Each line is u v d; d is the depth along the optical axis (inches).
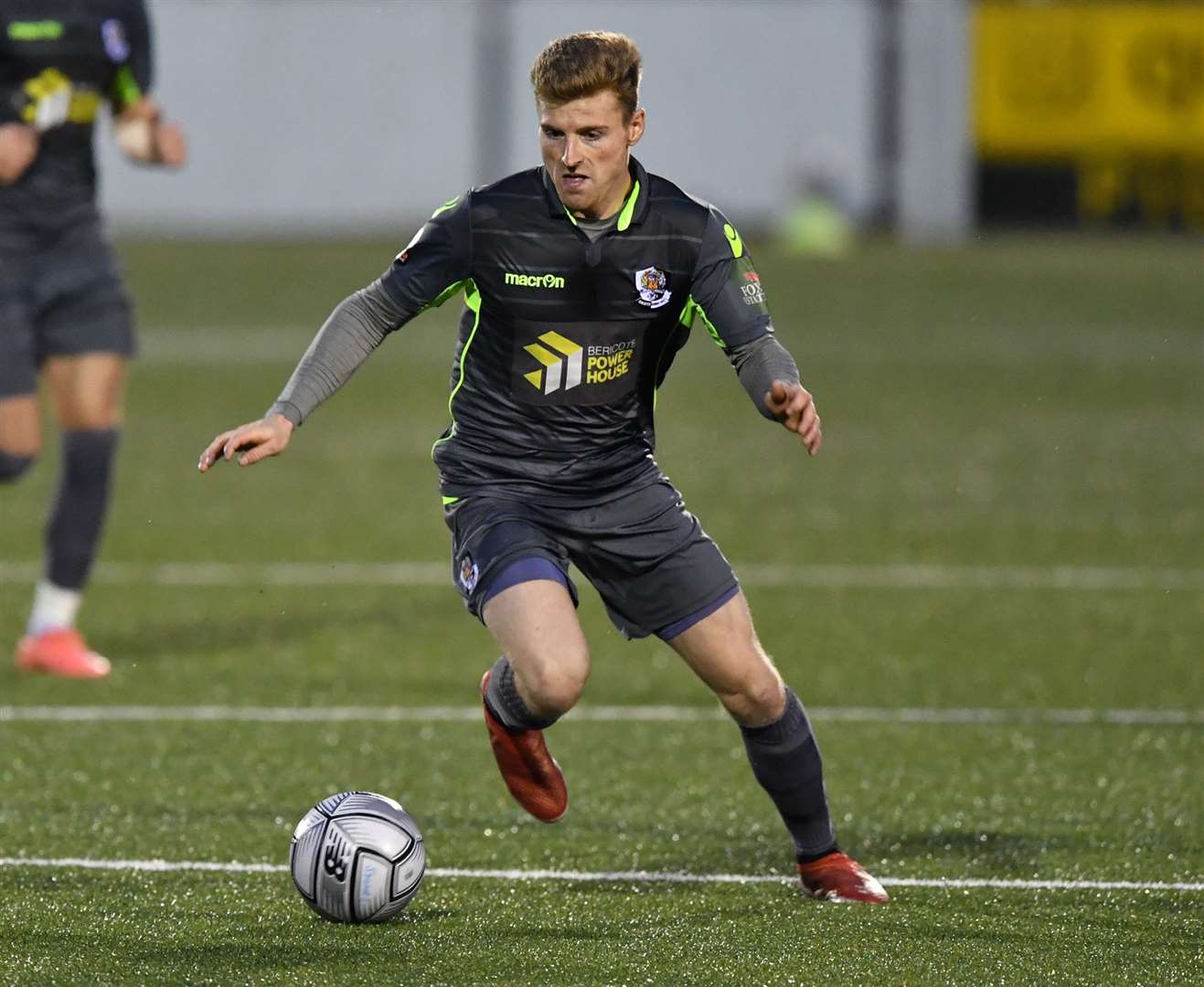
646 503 622.5
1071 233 4419.3
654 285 606.2
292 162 4407.0
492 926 592.7
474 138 4407.0
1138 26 4271.7
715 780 799.7
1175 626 1113.4
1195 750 847.7
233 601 1190.9
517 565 602.5
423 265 606.2
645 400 629.3
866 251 4067.4
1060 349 2632.9
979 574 1268.5
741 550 1350.9
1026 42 4347.9
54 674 989.8
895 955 563.5
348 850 582.9
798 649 1056.8
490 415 624.7
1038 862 675.4
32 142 925.8
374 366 2527.1
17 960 554.9
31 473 1696.6
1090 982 540.1
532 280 602.9
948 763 826.2
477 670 1015.6
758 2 4384.8
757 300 612.1
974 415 2065.7
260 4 4335.6
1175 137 4291.3
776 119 4421.8
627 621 635.5
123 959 555.8
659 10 4387.3
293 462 1768.0
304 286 3373.5
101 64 967.0
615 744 863.7
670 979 539.5
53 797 761.6
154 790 775.7
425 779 800.3
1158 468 1711.4
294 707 928.3
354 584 1248.2
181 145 1008.9
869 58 4404.5
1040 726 893.2
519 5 4365.2
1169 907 618.5
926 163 4441.4
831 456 1793.8
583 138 576.4
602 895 633.0
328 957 558.3
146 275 3533.5
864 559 1317.7
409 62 4377.5
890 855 685.3
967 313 3063.5
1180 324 2901.1
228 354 2546.8
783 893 636.7
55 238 968.9
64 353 981.2
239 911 606.9
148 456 1779.0
